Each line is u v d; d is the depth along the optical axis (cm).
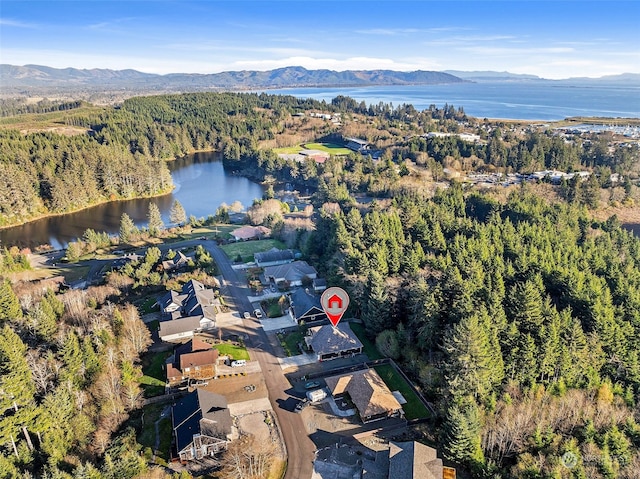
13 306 7744
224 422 5703
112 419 5872
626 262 9119
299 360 7369
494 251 9112
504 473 5016
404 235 10512
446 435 5209
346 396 6481
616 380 6347
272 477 5159
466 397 5619
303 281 10012
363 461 5228
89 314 8119
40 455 5306
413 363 7006
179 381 6750
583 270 8306
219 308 9012
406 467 4812
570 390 5884
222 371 7056
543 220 11431
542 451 5128
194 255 11725
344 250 9394
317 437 5750
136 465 5078
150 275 10088
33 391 5619
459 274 7388
